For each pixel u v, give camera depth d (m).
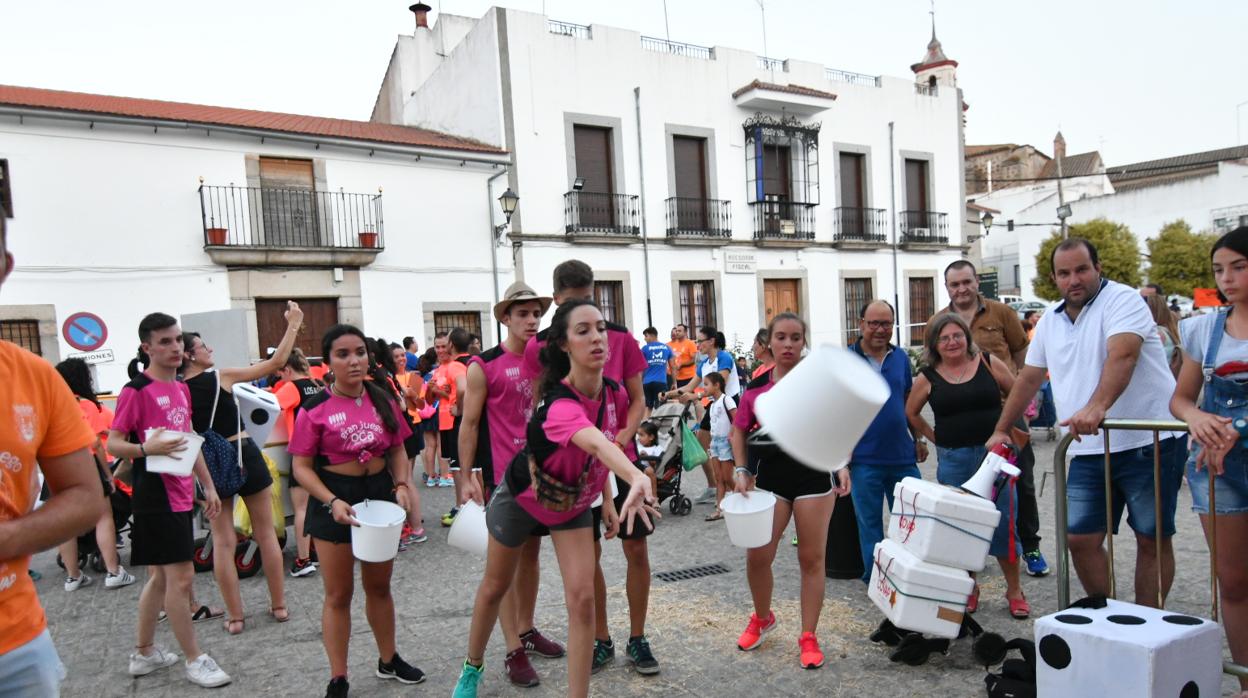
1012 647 3.37
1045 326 3.63
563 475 2.88
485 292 15.31
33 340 11.45
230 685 3.78
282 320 13.45
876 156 20.70
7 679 1.69
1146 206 40.00
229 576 4.46
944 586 3.36
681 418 7.05
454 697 3.33
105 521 5.61
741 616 4.36
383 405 3.64
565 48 16.09
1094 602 2.97
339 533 3.40
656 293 17.17
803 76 19.42
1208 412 2.90
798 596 4.64
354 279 13.95
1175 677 2.55
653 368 11.87
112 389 11.89
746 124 18.41
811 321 19.47
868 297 20.62
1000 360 4.64
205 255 12.69
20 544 1.67
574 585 2.96
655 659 3.80
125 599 5.36
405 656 4.04
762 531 3.59
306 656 4.11
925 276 21.58
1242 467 2.79
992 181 45.16
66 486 1.83
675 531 6.51
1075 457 3.48
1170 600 4.21
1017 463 4.27
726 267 18.14
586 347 2.90
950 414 4.29
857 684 3.43
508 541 3.15
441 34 19.58
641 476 2.52
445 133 17.58
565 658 3.93
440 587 5.27
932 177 21.78
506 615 3.65
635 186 16.98
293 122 14.97
